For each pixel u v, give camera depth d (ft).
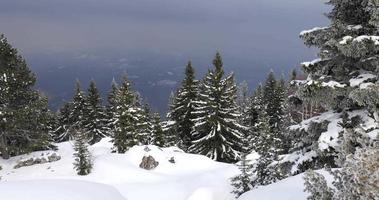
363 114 45.21
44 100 129.90
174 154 132.67
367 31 47.32
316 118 49.32
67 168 113.60
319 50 49.80
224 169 116.26
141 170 116.06
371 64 46.62
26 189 40.09
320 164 47.42
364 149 20.48
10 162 123.54
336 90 45.29
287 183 42.16
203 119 147.23
